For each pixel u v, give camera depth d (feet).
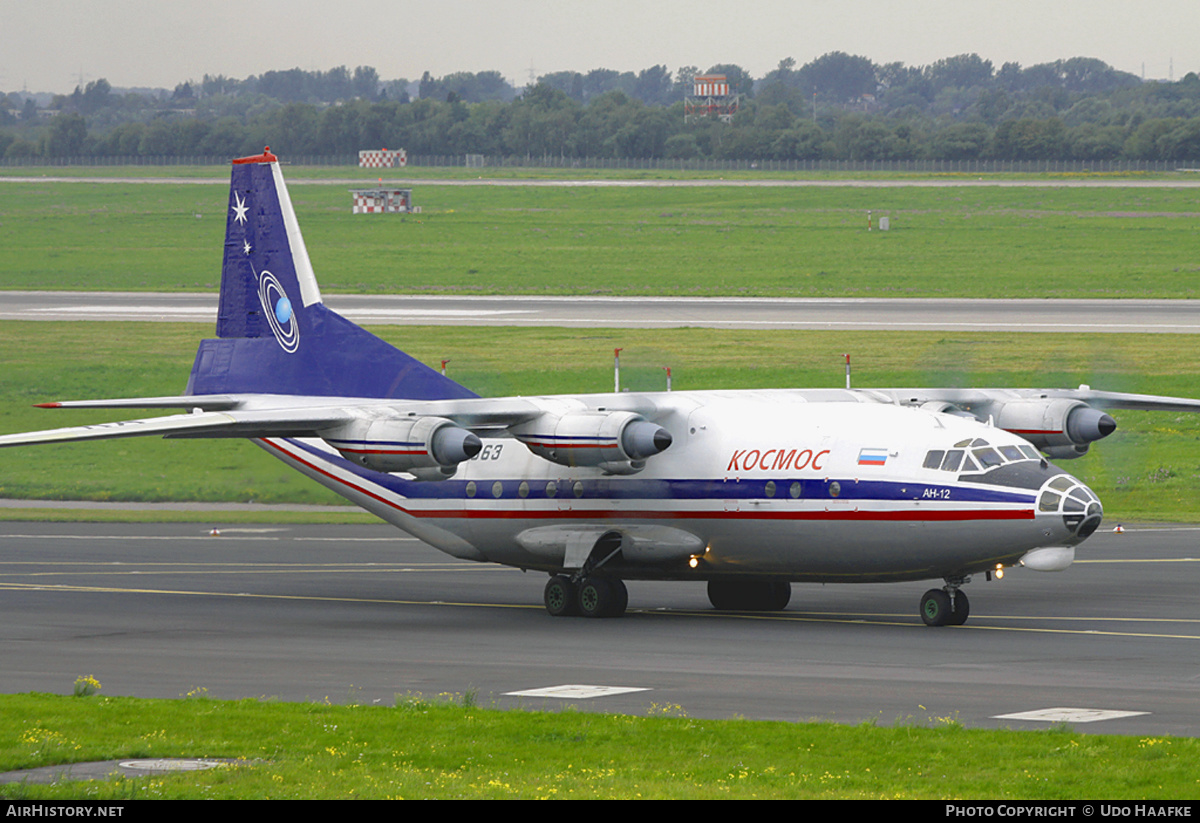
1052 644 303.48
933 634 320.91
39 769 192.13
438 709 232.12
